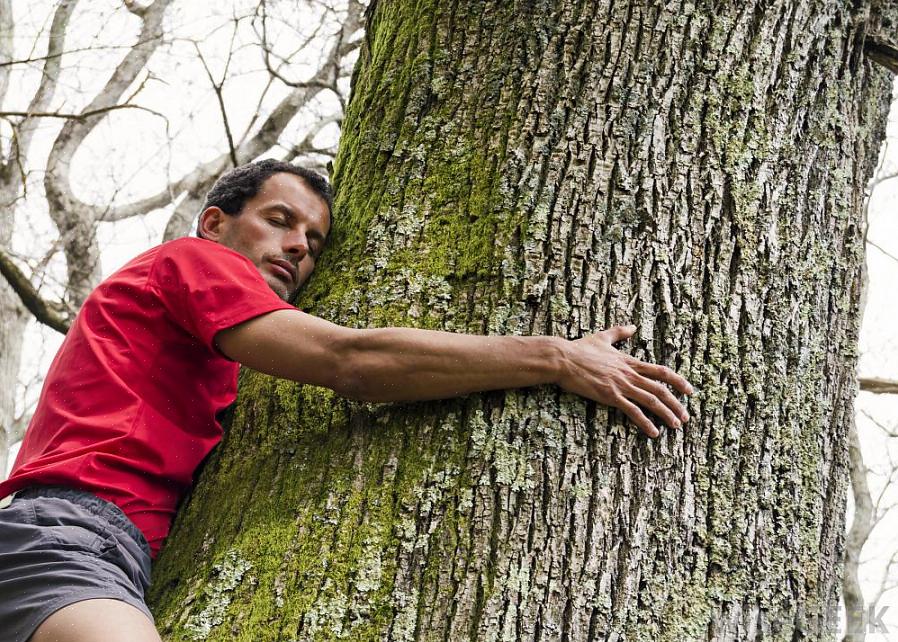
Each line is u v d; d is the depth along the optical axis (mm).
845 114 2506
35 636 1797
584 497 1938
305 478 2092
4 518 2016
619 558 1909
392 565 1882
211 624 1915
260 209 2451
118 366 2199
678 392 2078
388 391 2068
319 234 2471
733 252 2225
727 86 2348
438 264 2244
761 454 2096
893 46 2555
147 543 2137
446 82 2500
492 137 2359
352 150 2674
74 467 2078
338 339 2074
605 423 2023
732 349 2145
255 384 2395
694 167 2256
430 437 2041
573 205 2203
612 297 2133
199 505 2221
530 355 2018
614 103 2295
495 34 2500
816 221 2371
